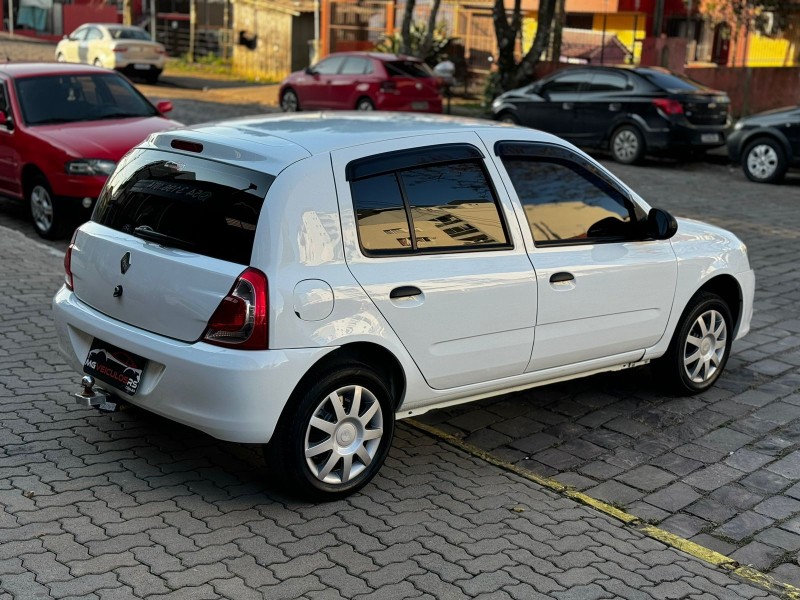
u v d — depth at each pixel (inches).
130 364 190.9
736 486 207.9
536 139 220.4
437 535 180.4
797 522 193.5
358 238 187.9
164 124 431.8
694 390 257.9
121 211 203.5
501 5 924.6
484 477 207.2
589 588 164.9
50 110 427.5
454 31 1135.6
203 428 180.1
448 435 229.3
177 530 177.0
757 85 1013.8
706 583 169.0
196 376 177.3
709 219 516.7
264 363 175.2
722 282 262.8
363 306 186.4
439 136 204.8
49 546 168.9
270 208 179.2
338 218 185.6
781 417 246.2
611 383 267.9
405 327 193.2
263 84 1228.5
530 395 258.1
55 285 339.9
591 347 228.1
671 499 201.2
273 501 190.4
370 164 192.2
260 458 210.1
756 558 179.6
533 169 217.8
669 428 237.6
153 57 1174.3
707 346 258.1
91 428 220.5
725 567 174.9
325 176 185.6
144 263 189.5
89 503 185.3
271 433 179.2
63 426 220.7
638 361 244.4
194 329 180.7
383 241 191.8
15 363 259.6
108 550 168.7
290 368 177.6
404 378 197.2
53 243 411.8
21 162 414.9
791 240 469.4
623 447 226.4
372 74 867.4
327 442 187.0
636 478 210.4
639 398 256.8
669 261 239.5
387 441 197.5
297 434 182.4
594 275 222.7
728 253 257.3
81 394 198.4
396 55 889.5
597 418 243.0
